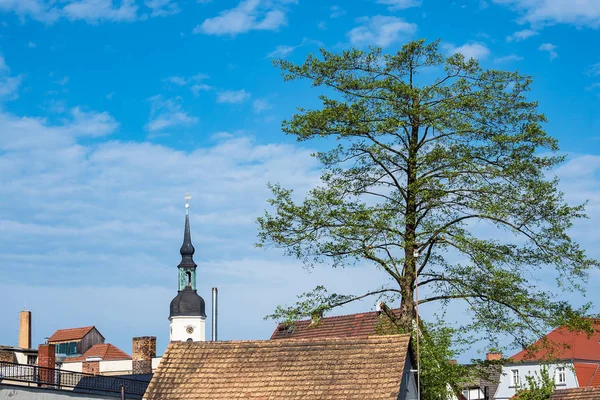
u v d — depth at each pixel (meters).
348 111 42.72
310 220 43.50
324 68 44.16
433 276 44.06
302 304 43.66
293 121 43.72
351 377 35.91
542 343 43.59
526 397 62.88
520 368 89.81
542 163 43.09
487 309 43.00
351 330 66.50
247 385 36.56
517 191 42.75
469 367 44.25
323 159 44.66
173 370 37.75
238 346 38.31
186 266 136.50
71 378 53.62
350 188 44.69
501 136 42.38
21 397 45.00
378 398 34.81
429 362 42.69
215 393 36.53
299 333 69.50
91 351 115.56
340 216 43.28
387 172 44.53
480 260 42.34
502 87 43.88
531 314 42.88
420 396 41.56
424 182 42.81
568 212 42.44
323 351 37.25
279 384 36.34
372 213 42.62
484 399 78.56
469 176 43.16
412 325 43.44
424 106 42.97
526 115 43.81
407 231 43.53
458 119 42.84
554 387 63.22
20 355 75.94
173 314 135.12
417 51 44.12
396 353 36.31
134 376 63.03
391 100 42.88
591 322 42.91
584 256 42.47
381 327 45.00
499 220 43.12
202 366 37.75
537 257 43.25
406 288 43.66
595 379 87.44
